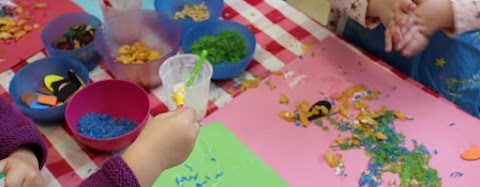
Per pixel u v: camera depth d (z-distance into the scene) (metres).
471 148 0.77
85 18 1.00
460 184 0.73
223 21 0.96
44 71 0.89
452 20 0.78
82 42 0.96
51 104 0.82
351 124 0.82
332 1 0.96
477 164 0.75
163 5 1.04
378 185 0.73
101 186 0.51
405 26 0.79
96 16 1.06
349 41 0.99
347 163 0.76
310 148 0.79
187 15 1.04
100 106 0.83
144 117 0.78
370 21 0.89
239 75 0.92
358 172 0.75
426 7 0.77
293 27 1.02
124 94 0.81
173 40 0.96
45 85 0.87
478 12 0.75
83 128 0.79
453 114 0.83
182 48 0.94
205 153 0.77
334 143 0.79
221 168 0.75
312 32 1.00
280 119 0.83
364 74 0.91
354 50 0.96
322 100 0.86
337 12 1.04
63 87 0.85
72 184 0.73
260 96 0.87
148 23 0.96
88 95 0.81
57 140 0.79
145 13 0.94
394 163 0.76
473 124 0.81
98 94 0.81
